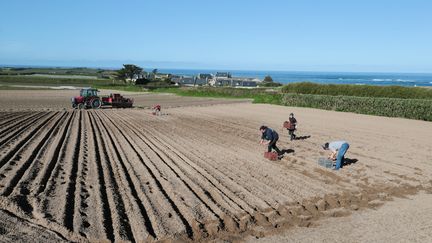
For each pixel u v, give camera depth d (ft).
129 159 46.29
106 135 64.80
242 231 26.35
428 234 26.50
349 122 88.58
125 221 27.12
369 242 25.13
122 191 33.65
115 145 55.88
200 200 31.55
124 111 114.11
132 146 55.57
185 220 27.63
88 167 41.52
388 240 25.48
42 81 331.77
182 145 56.80
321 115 104.01
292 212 30.04
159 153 50.52
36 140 57.00
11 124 75.51
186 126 79.36
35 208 28.55
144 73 415.03
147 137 63.82
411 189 37.14
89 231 25.23
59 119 87.40
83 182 35.73
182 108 125.39
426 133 72.18
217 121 88.99
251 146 57.11
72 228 25.53
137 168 41.73
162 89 237.86
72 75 531.09
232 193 33.99
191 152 51.65
